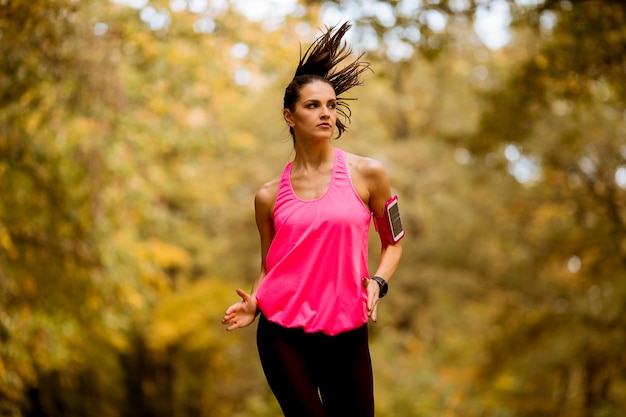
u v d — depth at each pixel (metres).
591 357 24.05
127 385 33.72
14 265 15.36
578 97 17.12
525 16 15.70
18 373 15.83
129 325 20.73
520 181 26.19
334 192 5.39
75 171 16.09
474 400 28.39
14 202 15.15
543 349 25.27
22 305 15.72
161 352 34.94
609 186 24.11
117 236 18.78
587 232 25.19
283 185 5.52
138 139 17.92
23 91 13.80
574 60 15.73
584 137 23.28
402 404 28.39
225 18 15.60
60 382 23.17
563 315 25.73
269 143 35.66
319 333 5.36
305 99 5.36
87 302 17.39
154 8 14.99
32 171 15.35
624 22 14.96
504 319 28.14
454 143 20.31
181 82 16.52
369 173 5.50
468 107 35.97
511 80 17.73
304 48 16.16
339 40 5.62
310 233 5.34
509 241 27.97
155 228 22.20
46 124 15.41
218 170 31.12
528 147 23.92
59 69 14.43
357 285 5.36
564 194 25.12
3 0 12.35
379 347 31.84
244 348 37.81
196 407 36.97
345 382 5.39
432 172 36.69
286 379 5.33
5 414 14.62
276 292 5.38
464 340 34.66
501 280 28.17
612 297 22.50
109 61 15.36
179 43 15.75
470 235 32.78
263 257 5.77
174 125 18.50
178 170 23.44
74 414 25.23
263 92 35.81
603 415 22.45
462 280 34.00
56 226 16.17
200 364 36.34
